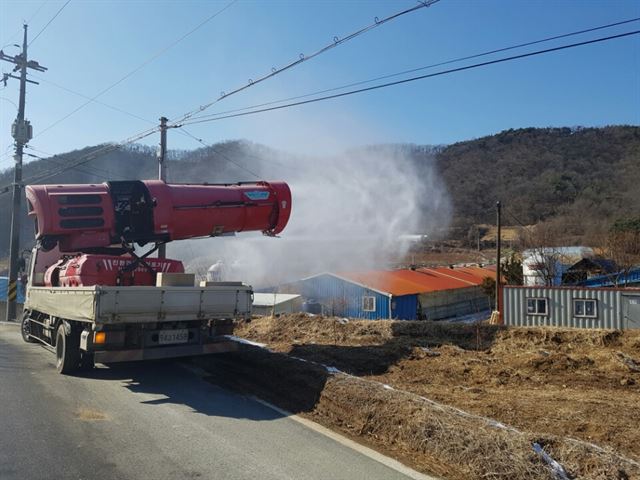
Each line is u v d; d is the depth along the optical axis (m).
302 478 4.69
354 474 4.80
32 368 10.02
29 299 12.82
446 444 5.20
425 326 13.13
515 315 22.62
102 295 7.84
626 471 4.35
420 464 5.10
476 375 8.70
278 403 7.48
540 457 4.61
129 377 9.20
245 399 7.69
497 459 4.71
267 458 5.19
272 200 11.21
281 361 8.81
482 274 39.56
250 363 9.33
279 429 6.19
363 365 9.45
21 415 6.60
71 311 8.90
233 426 6.28
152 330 8.70
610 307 20.75
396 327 13.18
